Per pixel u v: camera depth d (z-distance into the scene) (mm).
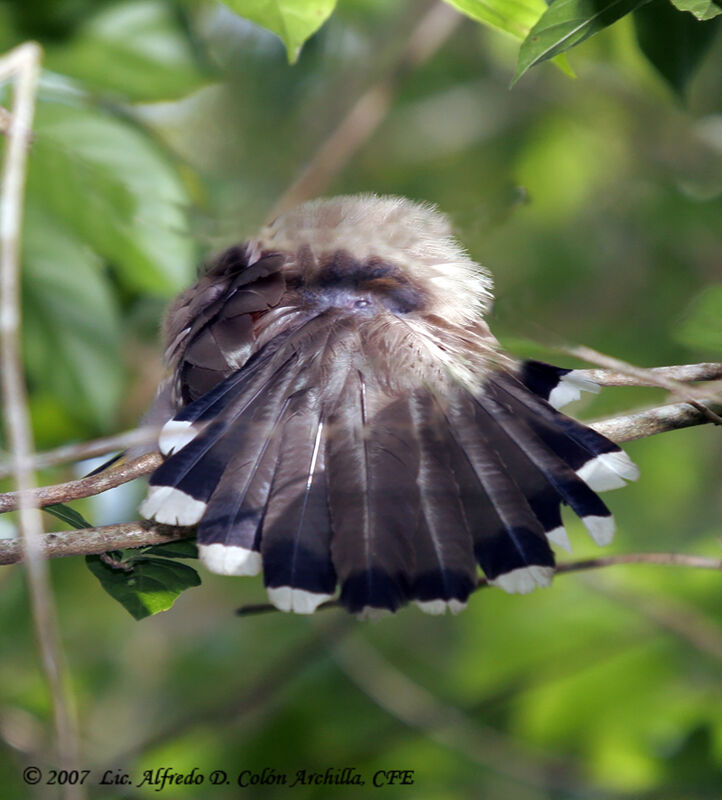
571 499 6363
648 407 6766
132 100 9055
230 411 6582
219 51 15250
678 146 18578
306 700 13125
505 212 6449
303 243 7621
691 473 18062
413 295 7484
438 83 19625
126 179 8883
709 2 6117
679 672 12539
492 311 5898
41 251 8828
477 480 6363
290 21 6660
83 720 14227
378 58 17828
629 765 12234
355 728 13039
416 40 14758
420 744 12891
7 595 13008
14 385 5090
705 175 18266
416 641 15656
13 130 5492
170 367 7910
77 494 6566
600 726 12477
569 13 6145
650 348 17234
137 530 6496
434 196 20562
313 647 12016
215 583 17250
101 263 9227
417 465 6324
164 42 9031
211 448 6379
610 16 6160
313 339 6992
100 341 8883
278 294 7293
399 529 6039
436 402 6633
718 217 17312
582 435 6652
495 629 13156
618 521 17406
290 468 6309
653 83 15562
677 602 11742
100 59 8945
